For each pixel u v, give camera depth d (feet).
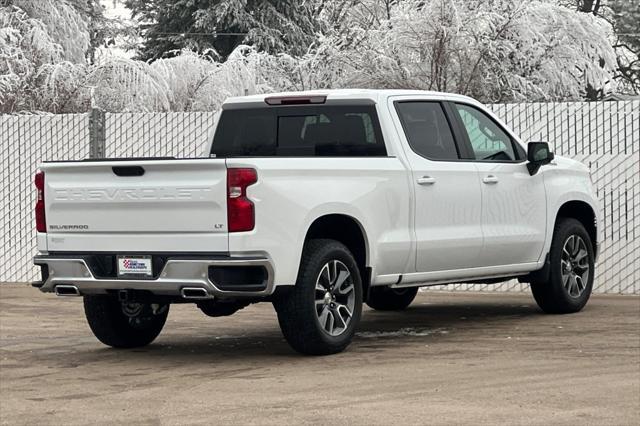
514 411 23.99
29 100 80.64
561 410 24.07
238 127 36.94
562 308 40.52
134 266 31.07
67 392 27.22
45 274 32.86
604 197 47.52
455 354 31.81
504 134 38.73
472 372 28.73
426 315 41.88
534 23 79.87
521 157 39.01
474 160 37.04
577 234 40.88
